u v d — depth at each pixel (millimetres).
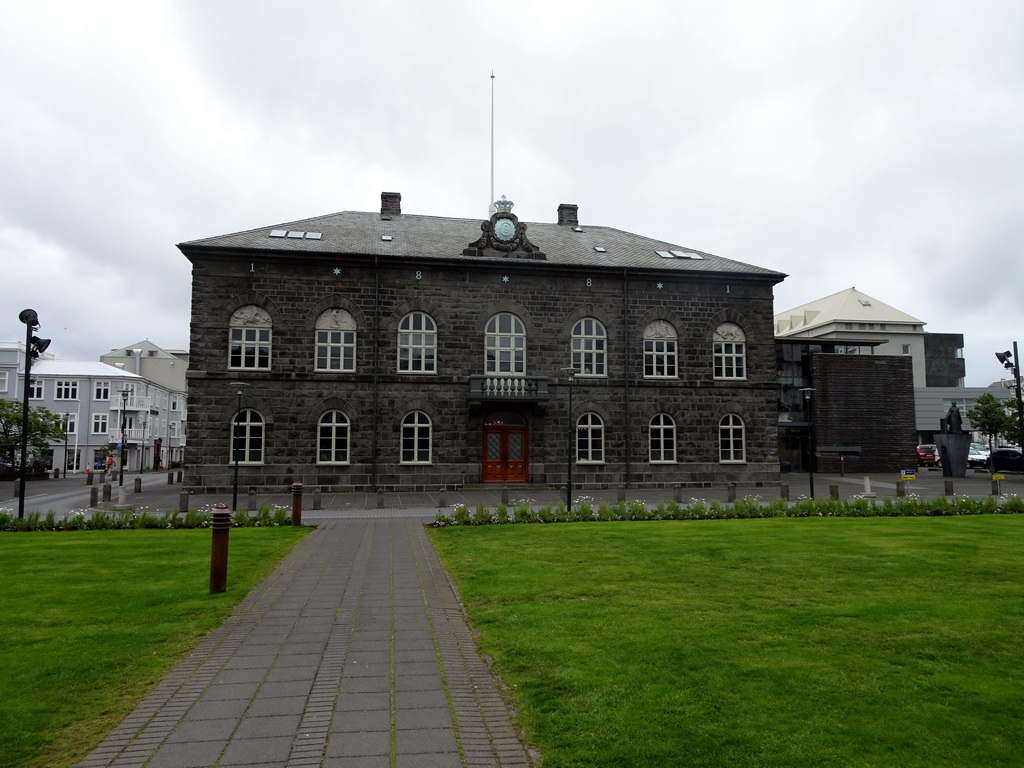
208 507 26484
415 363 33750
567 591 11234
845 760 5434
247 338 32438
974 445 76312
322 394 32656
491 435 34344
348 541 17344
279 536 18062
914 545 15812
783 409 51281
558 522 21203
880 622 9242
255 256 32375
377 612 10273
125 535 18438
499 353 34594
